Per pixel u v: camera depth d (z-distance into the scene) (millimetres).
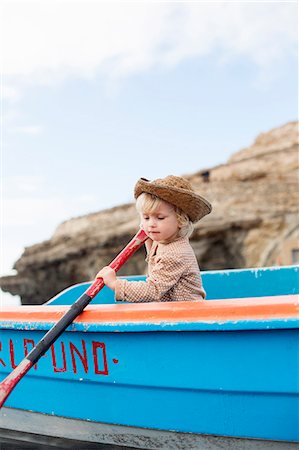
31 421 2938
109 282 2631
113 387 2621
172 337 2424
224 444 2449
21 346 2801
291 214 25875
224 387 2369
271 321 2215
